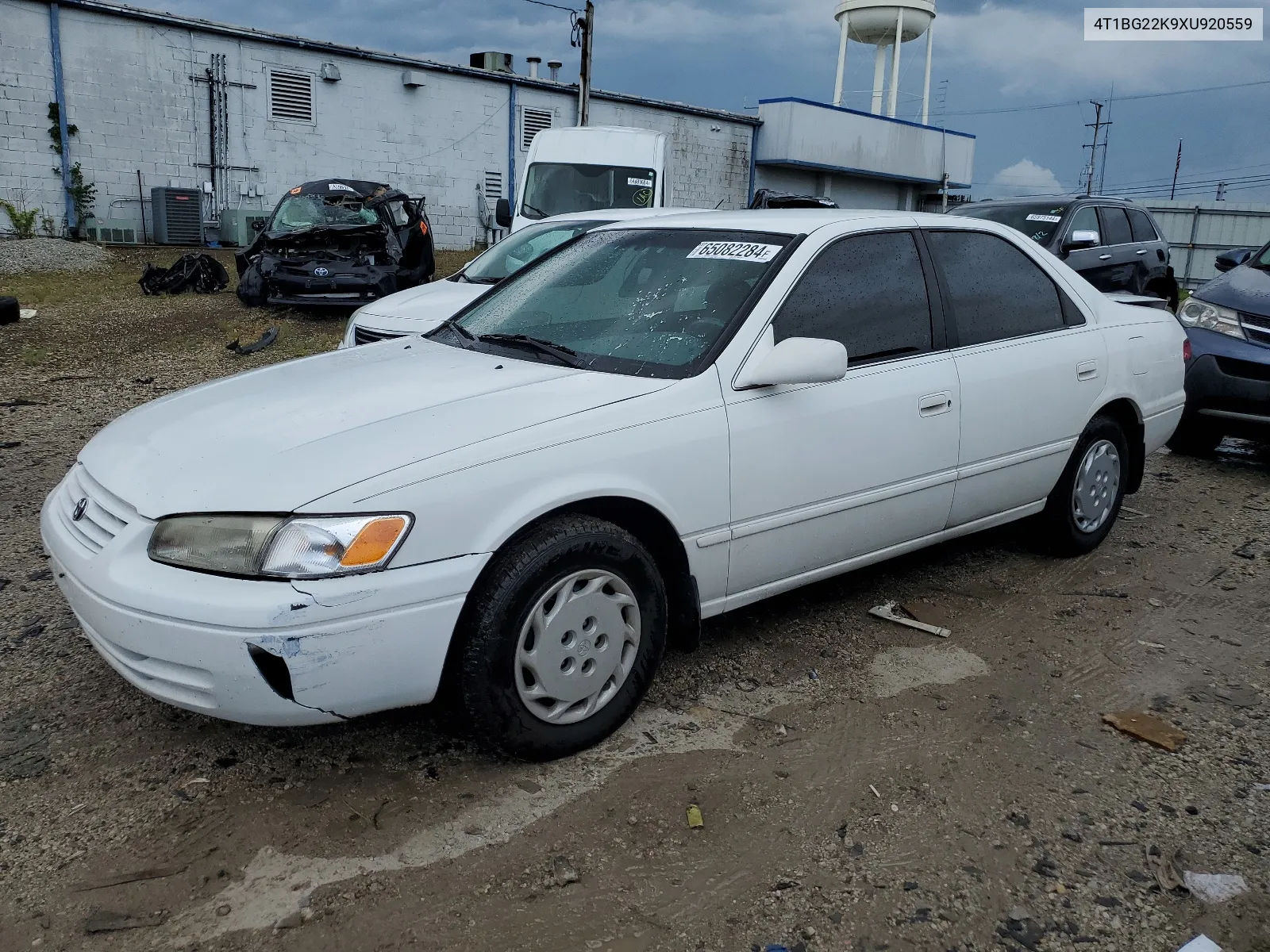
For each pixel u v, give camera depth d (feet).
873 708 11.22
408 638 8.67
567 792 9.47
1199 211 84.74
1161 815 9.29
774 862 8.55
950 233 13.85
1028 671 12.19
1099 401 15.15
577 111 86.28
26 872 8.20
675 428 10.30
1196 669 12.33
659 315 11.73
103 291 46.60
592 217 28.99
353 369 11.69
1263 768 10.10
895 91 116.37
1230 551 16.65
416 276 42.86
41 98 59.31
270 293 40.34
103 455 10.10
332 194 43.60
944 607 14.10
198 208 65.16
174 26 63.05
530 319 12.69
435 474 8.83
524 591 9.20
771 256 11.98
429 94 76.13
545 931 7.68
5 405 25.77
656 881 8.27
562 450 9.52
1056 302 15.06
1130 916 7.97
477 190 81.15
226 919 7.73
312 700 8.42
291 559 8.26
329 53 70.18
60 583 9.68
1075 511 15.57
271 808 9.13
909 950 7.56
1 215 58.59
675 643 11.31
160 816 8.96
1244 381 21.16
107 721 10.52
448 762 9.93
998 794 9.58
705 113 97.60
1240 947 7.65
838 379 11.02
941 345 13.12
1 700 10.88
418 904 7.94
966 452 13.25
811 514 11.60
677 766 9.96
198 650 8.29
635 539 10.09
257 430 9.62
